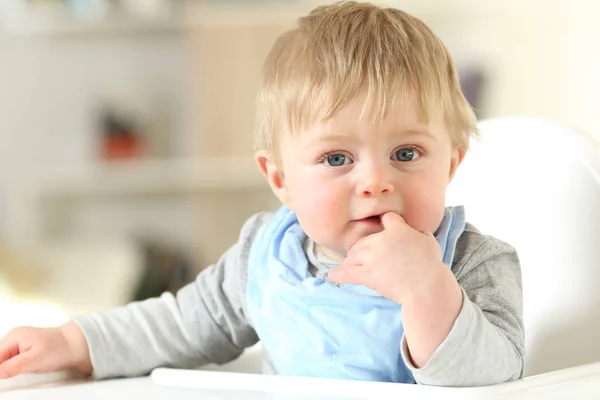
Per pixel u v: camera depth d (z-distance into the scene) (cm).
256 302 79
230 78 254
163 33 276
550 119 93
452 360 60
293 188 74
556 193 87
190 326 83
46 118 279
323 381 62
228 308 84
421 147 70
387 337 70
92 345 78
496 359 62
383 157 69
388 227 65
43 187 268
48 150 279
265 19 252
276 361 77
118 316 81
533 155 91
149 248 257
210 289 84
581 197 85
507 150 93
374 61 71
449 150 73
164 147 275
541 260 86
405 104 69
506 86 230
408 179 69
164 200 279
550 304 84
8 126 279
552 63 223
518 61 230
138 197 279
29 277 221
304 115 72
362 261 64
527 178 90
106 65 278
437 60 74
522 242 88
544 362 82
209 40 254
